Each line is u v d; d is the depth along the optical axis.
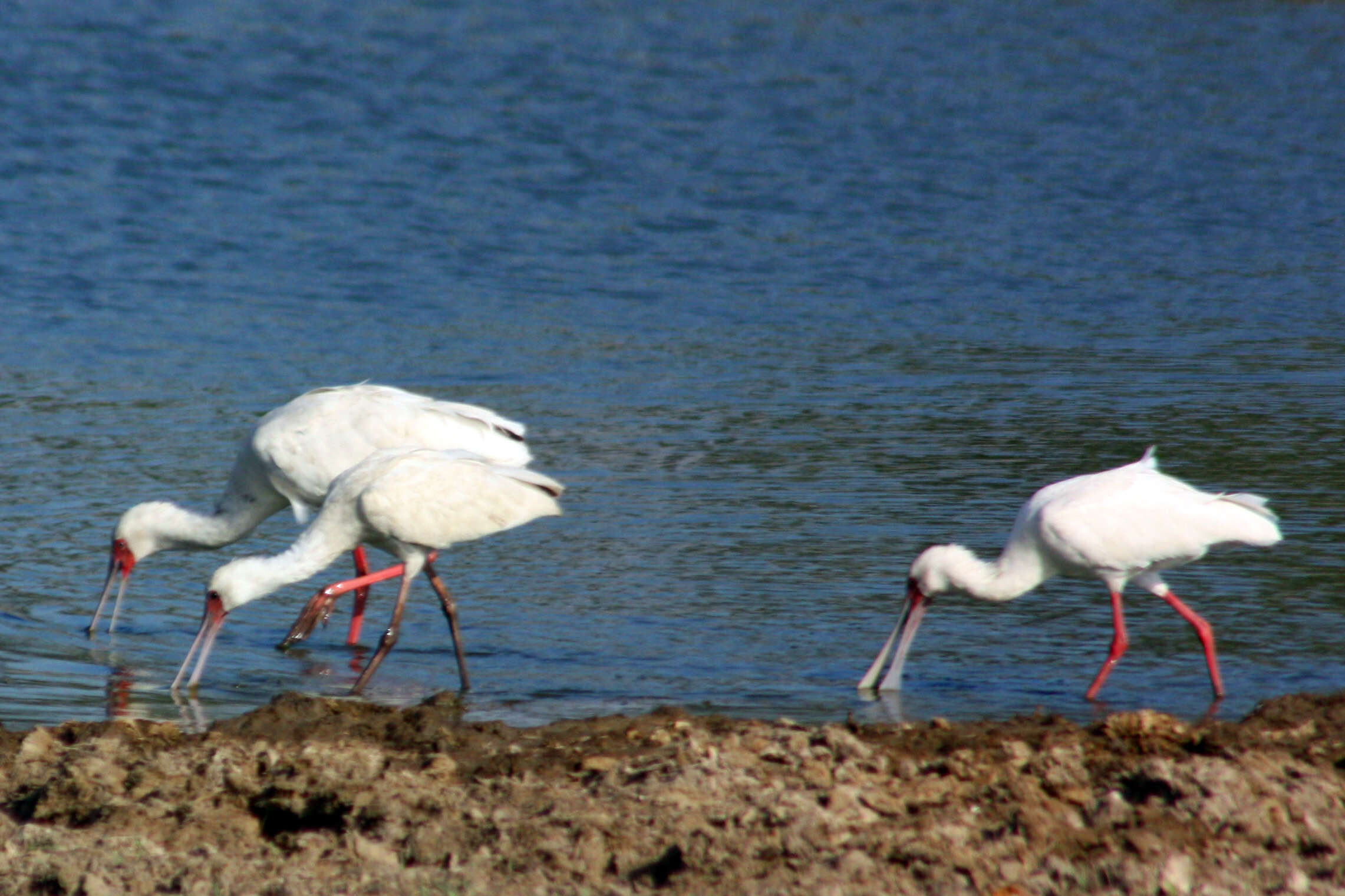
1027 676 11.70
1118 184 35.56
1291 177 36.41
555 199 33.34
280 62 45.22
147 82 42.28
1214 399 19.97
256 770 9.12
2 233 29.53
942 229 31.53
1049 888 7.52
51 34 47.12
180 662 12.26
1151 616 12.95
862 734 9.80
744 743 9.35
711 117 40.94
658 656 12.12
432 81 43.91
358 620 12.91
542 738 9.91
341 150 37.00
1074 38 51.66
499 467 12.24
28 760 9.50
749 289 27.11
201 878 7.85
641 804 8.50
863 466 17.16
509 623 12.94
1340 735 9.77
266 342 23.42
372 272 27.88
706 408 19.72
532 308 25.70
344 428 13.10
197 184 33.69
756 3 56.97
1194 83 45.97
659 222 31.67
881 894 7.50
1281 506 15.57
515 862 7.96
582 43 49.50
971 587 11.62
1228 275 28.28
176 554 15.09
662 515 15.54
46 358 22.19
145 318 24.70
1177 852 7.81
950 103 43.09
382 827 8.37
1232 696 11.23
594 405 19.88
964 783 8.77
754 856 7.86
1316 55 49.69
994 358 22.42
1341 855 7.87
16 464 17.20
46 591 13.75
